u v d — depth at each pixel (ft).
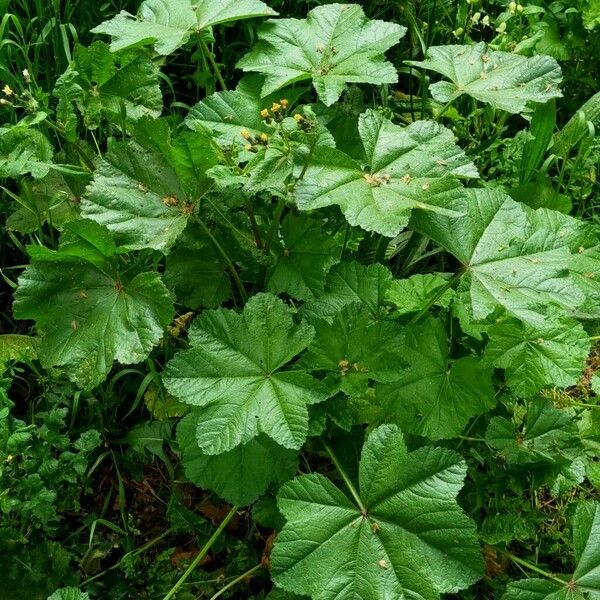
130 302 1.76
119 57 2.01
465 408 1.82
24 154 1.88
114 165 1.78
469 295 1.79
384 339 1.74
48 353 1.77
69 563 1.87
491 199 1.87
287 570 1.53
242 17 1.95
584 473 1.84
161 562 1.91
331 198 1.70
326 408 1.77
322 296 1.92
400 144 1.78
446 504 1.56
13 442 1.70
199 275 1.97
